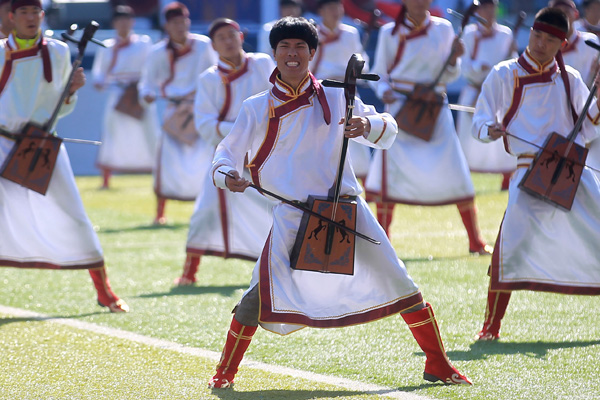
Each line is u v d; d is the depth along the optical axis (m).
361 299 13.80
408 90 26.73
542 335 17.00
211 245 22.45
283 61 13.41
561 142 16.83
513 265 16.70
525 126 17.19
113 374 14.85
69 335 17.53
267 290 13.43
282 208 13.70
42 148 19.05
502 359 15.37
